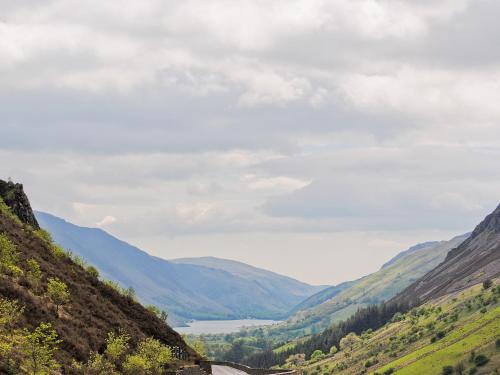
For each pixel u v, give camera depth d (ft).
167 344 246.06
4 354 141.79
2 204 254.06
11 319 163.22
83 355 176.35
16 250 219.00
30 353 143.74
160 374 196.75
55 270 229.45
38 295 195.83
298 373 262.88
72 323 193.06
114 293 254.27
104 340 196.34
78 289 227.61
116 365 185.88
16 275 196.24
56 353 166.81
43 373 141.69
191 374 213.25
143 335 228.63
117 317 226.58
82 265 263.08
